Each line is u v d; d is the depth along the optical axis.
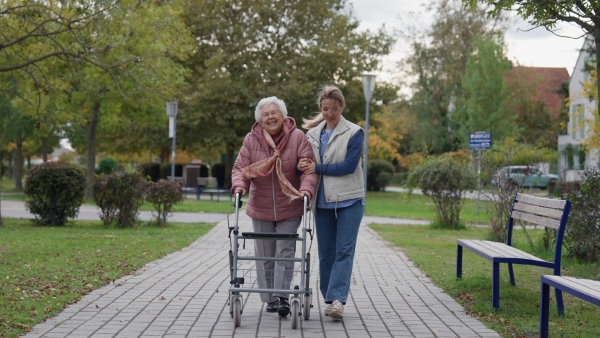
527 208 8.48
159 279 9.51
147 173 53.78
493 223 15.30
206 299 8.03
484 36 50.31
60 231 16.97
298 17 41.62
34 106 19.42
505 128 45.94
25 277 9.12
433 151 56.88
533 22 9.47
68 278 9.17
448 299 8.32
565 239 11.98
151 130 42.62
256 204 7.00
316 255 12.75
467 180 19.62
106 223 18.67
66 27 14.70
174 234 16.67
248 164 7.00
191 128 41.72
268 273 7.23
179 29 19.73
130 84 26.80
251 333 6.35
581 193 11.06
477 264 11.70
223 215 24.08
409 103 54.91
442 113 54.41
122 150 52.56
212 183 33.91
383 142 51.97
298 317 6.57
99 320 6.79
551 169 44.03
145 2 17.17
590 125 31.22
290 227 7.02
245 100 40.75
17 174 44.16
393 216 25.67
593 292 5.29
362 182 7.19
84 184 19.12
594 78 19.39
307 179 6.87
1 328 6.21
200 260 11.73
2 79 21.09
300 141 7.01
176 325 6.64
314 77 41.38
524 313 7.34
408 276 10.31
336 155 7.03
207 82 38.78
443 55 52.16
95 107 30.84
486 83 45.91
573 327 6.82
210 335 6.26
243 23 40.94
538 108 55.91
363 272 10.72
